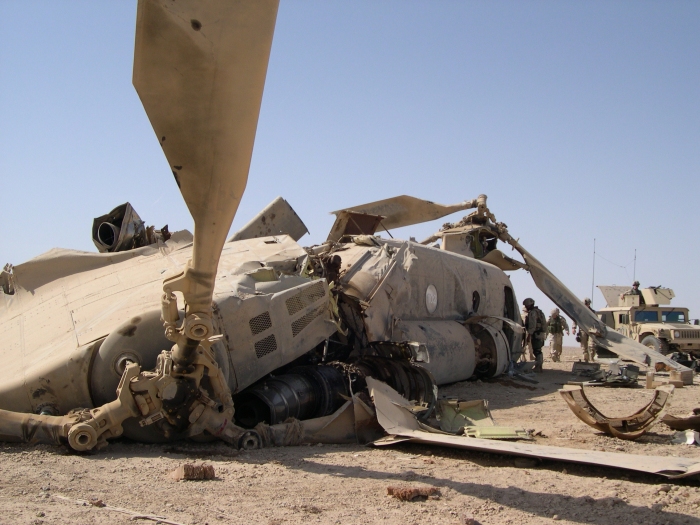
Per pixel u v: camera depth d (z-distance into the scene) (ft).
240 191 18.61
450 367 42.47
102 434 22.16
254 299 26.99
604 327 57.00
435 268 44.04
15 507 14.85
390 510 16.51
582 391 29.19
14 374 24.75
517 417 34.27
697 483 19.77
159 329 24.86
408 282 39.40
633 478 20.65
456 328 45.06
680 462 20.89
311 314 29.35
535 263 58.59
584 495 18.42
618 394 43.75
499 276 54.19
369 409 26.45
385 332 35.83
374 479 19.75
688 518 16.34
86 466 19.92
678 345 71.36
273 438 24.53
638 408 36.88
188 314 20.38
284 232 44.96
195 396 22.91
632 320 77.61
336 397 28.58
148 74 16.65
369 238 40.45
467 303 47.93
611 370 50.03
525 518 16.22
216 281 27.84
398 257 39.78
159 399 22.44
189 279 19.83
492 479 20.25
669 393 27.40
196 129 17.30
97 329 25.62
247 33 16.78
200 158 17.61
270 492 17.75
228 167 17.89
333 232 45.44
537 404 39.63
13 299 33.99
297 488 18.30
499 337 49.39
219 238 19.10
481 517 16.19
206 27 16.43
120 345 24.44
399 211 57.41
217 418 23.52
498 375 50.60
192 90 16.89
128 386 22.26
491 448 22.40
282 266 31.76
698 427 28.53
